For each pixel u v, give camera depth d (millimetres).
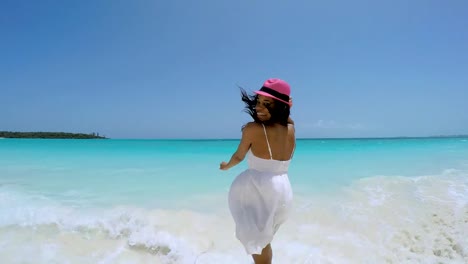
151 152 18938
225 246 3322
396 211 4723
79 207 4820
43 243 3334
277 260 2971
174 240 3371
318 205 5020
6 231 3656
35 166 10430
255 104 2285
